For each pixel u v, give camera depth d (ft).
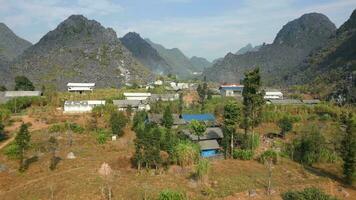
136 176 192.03
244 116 275.18
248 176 199.72
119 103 442.09
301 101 488.44
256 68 258.78
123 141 281.13
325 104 441.68
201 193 172.04
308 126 340.39
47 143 267.80
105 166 198.59
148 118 339.77
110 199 158.61
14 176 202.80
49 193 168.04
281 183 191.42
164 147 228.43
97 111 387.75
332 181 204.95
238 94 573.74
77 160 225.56
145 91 576.61
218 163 225.35
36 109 419.33
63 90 638.94
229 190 175.63
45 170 208.13
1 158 233.76
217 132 274.36
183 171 202.08
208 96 507.30
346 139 211.41
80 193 165.99
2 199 169.89
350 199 182.19
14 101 415.23
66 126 318.04
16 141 228.02
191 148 217.56
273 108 412.77
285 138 309.63
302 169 223.51
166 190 160.66
